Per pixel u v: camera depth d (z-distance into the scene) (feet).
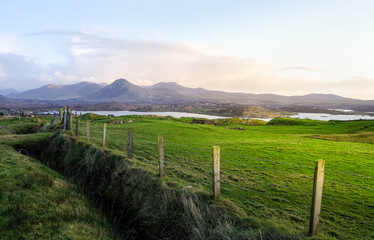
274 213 27.12
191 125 149.59
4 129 87.97
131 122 161.07
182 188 30.01
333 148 77.15
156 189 31.45
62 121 81.61
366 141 112.47
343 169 50.24
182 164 48.26
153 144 70.18
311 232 20.06
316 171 19.08
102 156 45.83
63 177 44.04
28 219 26.32
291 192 34.45
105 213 33.32
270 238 20.74
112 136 78.02
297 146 79.87
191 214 25.96
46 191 34.14
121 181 37.60
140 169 36.68
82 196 36.27
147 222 28.86
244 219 23.85
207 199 27.53
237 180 39.83
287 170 46.83
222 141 89.25
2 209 27.48
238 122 291.79
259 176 42.47
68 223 26.86
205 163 50.16
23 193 31.73
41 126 95.76
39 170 42.88
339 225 25.11
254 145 79.46
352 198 33.09
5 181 34.55
